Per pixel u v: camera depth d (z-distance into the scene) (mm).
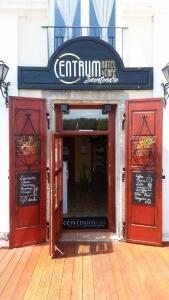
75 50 6508
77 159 10078
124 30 6648
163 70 6230
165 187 6691
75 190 10023
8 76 6516
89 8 6926
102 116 7070
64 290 4812
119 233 6883
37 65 6617
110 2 6934
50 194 6000
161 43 6578
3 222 6574
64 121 7047
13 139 6336
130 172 6656
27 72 6520
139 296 4641
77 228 7270
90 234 7074
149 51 6660
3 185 6562
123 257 6000
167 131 6637
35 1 6445
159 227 6496
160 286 4930
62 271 5422
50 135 6219
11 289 4832
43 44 6617
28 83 6527
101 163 9375
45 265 5652
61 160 7066
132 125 6590
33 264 5691
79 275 5281
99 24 6930
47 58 6645
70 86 6559
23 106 6379
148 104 6445
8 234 6535
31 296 4641
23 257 5992
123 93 6648
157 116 6398
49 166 6457
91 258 5957
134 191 6645
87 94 6633
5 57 6504
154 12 6539
